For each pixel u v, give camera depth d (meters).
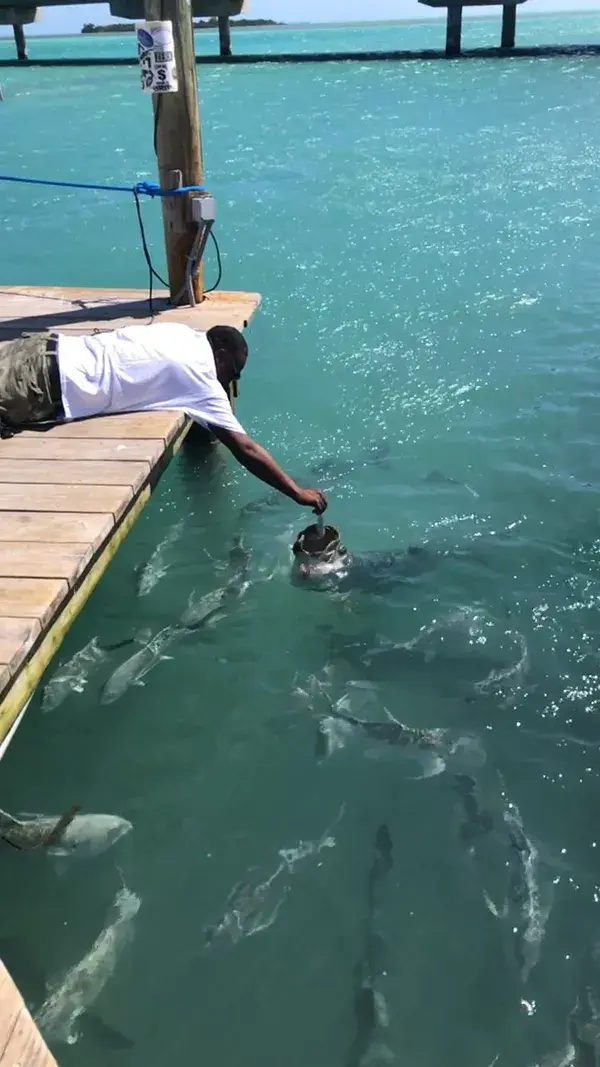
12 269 12.15
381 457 7.59
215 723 4.92
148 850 4.21
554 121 20.27
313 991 3.61
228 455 7.69
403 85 25.91
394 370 9.05
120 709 5.03
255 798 4.47
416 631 5.53
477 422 8.06
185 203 7.29
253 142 19.55
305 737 4.82
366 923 3.86
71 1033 3.47
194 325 7.15
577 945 3.74
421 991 3.60
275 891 4.00
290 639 5.51
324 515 6.78
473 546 6.35
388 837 4.23
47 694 5.14
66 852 4.21
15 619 3.82
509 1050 3.38
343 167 17.14
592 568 6.07
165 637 5.56
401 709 4.96
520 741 4.74
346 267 11.87
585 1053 3.36
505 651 5.34
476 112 21.75
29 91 28.41
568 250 12.23
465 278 11.38
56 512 4.64
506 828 4.27
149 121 22.62
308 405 8.44
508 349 9.42
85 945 3.79
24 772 4.64
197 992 3.61
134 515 5.22
